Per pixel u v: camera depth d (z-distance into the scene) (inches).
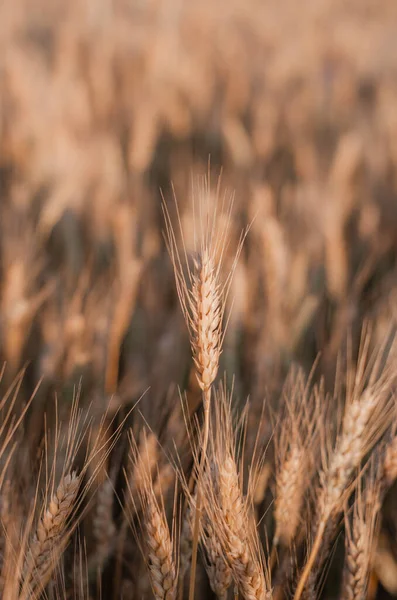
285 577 40.9
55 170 78.4
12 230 63.4
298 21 219.6
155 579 38.3
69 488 38.3
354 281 63.1
